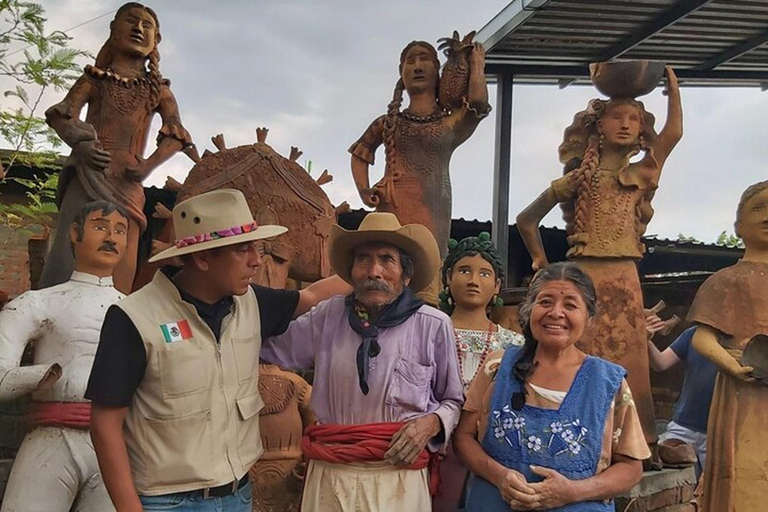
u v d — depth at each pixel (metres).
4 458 3.77
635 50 8.61
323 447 2.52
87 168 4.32
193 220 2.32
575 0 7.25
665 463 4.25
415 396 2.52
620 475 2.41
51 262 4.29
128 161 4.58
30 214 6.52
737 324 3.54
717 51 8.70
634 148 4.23
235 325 2.40
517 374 2.51
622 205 4.19
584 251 4.17
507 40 8.27
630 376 4.10
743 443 3.45
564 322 2.47
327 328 2.65
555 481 2.33
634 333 4.12
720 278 3.62
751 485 3.41
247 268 2.36
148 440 2.25
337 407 2.57
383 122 5.13
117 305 2.26
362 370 2.52
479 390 2.65
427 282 2.81
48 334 3.06
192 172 4.20
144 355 2.22
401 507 2.48
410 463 2.46
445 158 5.07
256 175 4.25
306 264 4.30
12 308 3.01
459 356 3.49
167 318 2.28
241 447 2.39
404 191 5.00
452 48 5.03
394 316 2.57
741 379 3.45
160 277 2.37
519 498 2.32
